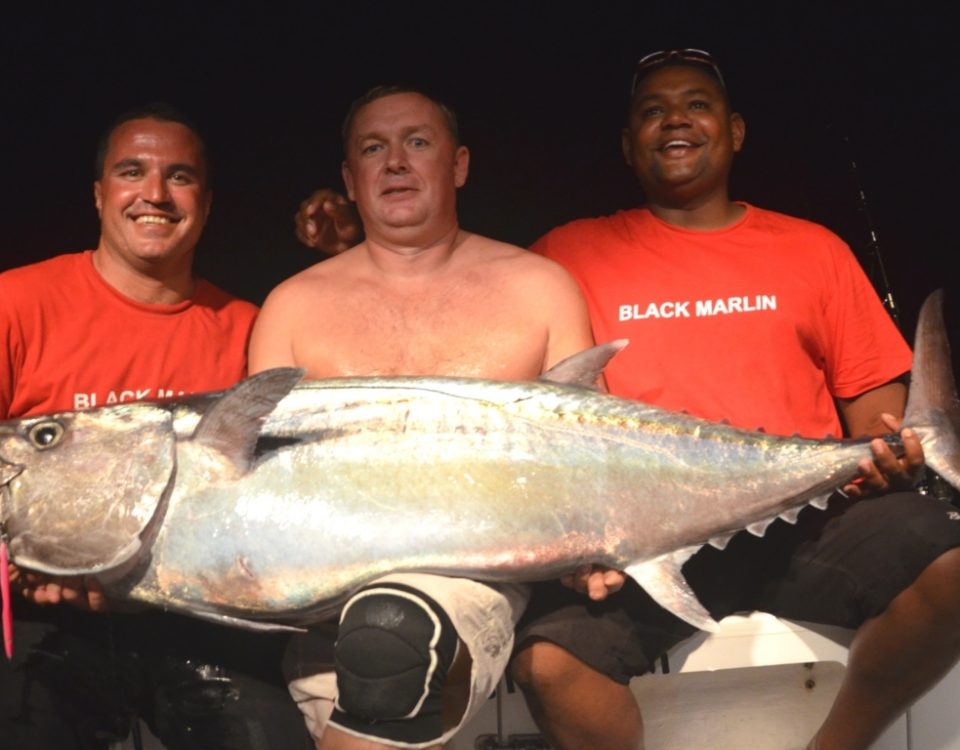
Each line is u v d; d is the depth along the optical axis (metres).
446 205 3.29
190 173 3.35
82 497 2.63
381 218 3.23
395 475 2.66
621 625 2.91
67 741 2.83
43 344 3.24
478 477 2.67
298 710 2.94
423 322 3.19
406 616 2.49
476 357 3.14
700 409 3.37
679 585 2.72
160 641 2.91
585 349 2.96
